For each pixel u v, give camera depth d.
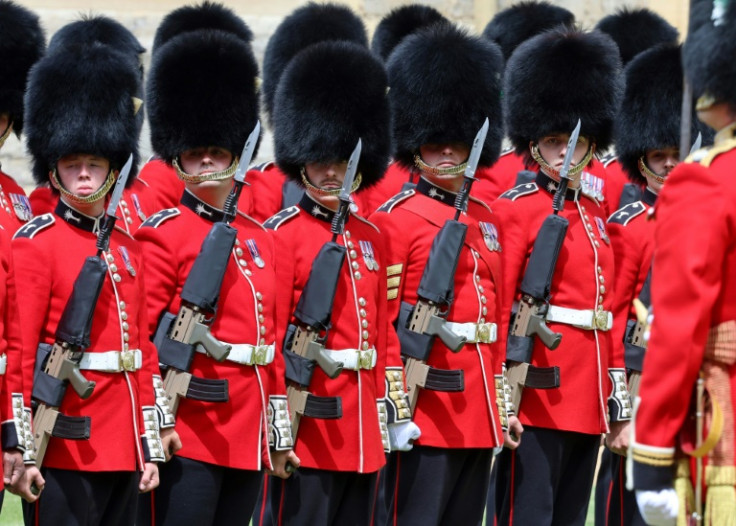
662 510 20.34
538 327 33.00
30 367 25.88
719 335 20.36
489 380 31.77
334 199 30.41
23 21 33.25
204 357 28.00
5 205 32.97
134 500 27.55
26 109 28.44
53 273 26.42
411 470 31.38
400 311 31.55
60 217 27.08
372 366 30.22
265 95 43.47
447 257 30.86
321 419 29.33
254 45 56.81
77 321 26.12
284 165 31.11
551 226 33.03
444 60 32.97
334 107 30.72
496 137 33.62
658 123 36.16
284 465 28.91
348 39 43.59
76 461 26.34
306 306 29.27
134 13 56.03
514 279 33.12
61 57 28.09
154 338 28.16
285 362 29.45
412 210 31.84
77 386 25.98
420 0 58.59
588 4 59.38
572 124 34.81
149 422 27.16
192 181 29.28
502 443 31.91
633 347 34.50
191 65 30.17
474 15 59.00
